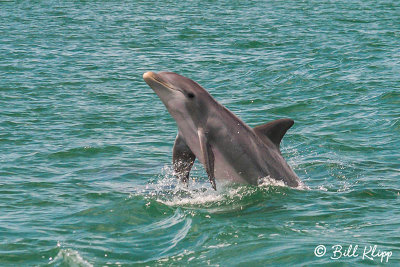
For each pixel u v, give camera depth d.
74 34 108.25
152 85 32.44
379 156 39.28
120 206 28.81
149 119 51.53
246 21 128.88
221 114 33.31
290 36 102.94
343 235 24.61
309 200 30.67
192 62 80.62
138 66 77.88
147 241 24.33
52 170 36.44
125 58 84.00
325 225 26.17
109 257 22.70
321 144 42.69
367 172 35.84
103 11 152.25
